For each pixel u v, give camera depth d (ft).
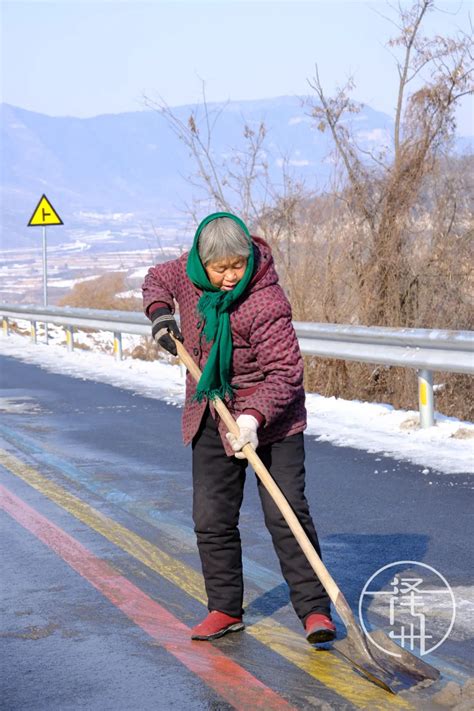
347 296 48.98
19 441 35.42
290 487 15.92
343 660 15.51
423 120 49.98
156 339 16.24
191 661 15.64
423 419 34.53
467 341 31.91
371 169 50.26
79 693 14.58
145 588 19.25
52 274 631.56
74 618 17.69
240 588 16.74
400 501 25.44
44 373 57.11
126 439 35.42
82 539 22.75
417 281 48.91
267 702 14.07
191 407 16.49
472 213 48.73
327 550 21.27
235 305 15.61
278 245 50.16
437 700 13.85
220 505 16.55
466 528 22.79
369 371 47.44
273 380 15.52
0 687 14.87
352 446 32.63
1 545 22.38
